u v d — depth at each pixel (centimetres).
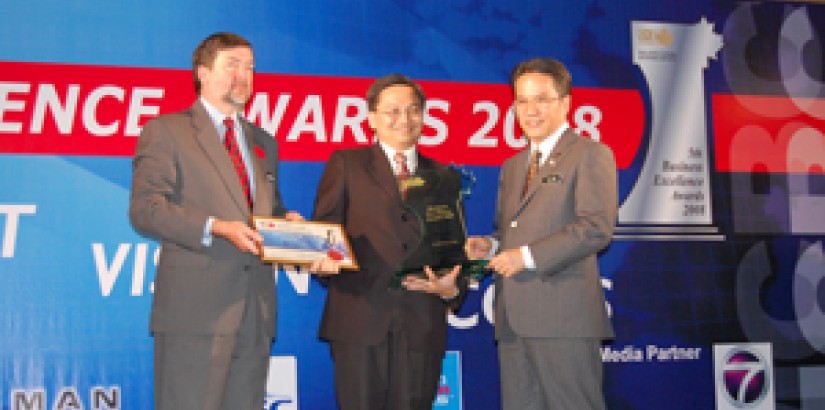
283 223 267
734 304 397
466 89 385
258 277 271
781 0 412
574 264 284
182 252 258
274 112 366
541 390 291
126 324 348
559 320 276
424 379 279
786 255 404
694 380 390
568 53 395
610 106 395
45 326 340
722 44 410
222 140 274
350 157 297
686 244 395
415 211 282
